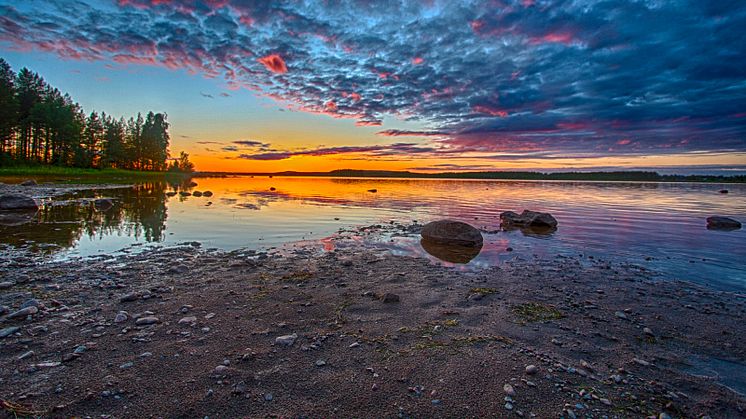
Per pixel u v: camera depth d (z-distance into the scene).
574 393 4.14
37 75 81.00
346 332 5.63
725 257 11.55
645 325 6.24
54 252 10.83
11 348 4.81
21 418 3.45
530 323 6.16
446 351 5.04
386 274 9.11
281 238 13.89
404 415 3.71
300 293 7.46
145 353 4.77
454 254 11.69
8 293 7.00
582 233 15.90
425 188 57.88
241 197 33.91
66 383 4.04
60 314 6.05
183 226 16.31
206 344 5.10
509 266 10.25
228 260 10.28
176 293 7.29
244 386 4.11
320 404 3.86
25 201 20.75
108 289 7.46
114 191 38.22
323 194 39.84
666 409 3.94
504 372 4.52
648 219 20.56
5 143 71.94
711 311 6.96
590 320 6.38
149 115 120.06
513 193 45.34
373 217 20.50
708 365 4.95
